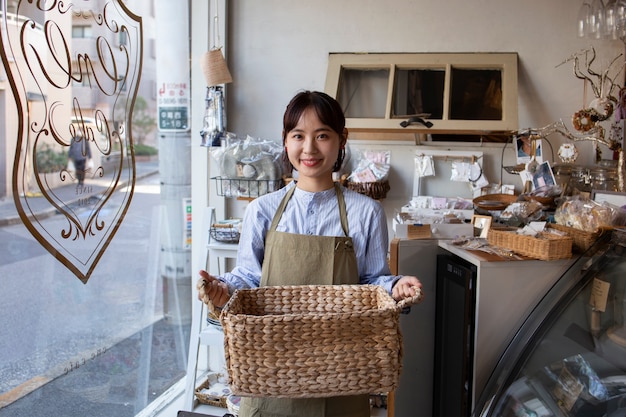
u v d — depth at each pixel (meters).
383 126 2.75
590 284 1.89
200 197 3.03
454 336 2.19
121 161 2.28
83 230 2.07
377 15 2.86
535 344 1.88
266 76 2.95
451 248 2.25
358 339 1.22
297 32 2.91
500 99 2.75
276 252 1.55
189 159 3.09
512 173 2.83
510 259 2.04
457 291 2.16
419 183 2.90
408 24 2.85
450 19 2.83
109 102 2.19
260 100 2.97
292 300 1.42
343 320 1.21
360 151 2.91
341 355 1.21
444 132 2.74
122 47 2.26
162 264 3.09
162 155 3.07
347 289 1.41
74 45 1.95
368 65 2.84
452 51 2.84
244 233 1.63
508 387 1.83
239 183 2.78
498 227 2.36
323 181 1.58
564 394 1.71
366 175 2.76
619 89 2.68
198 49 2.95
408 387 2.44
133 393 2.60
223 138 2.82
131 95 2.34
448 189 2.93
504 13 2.80
